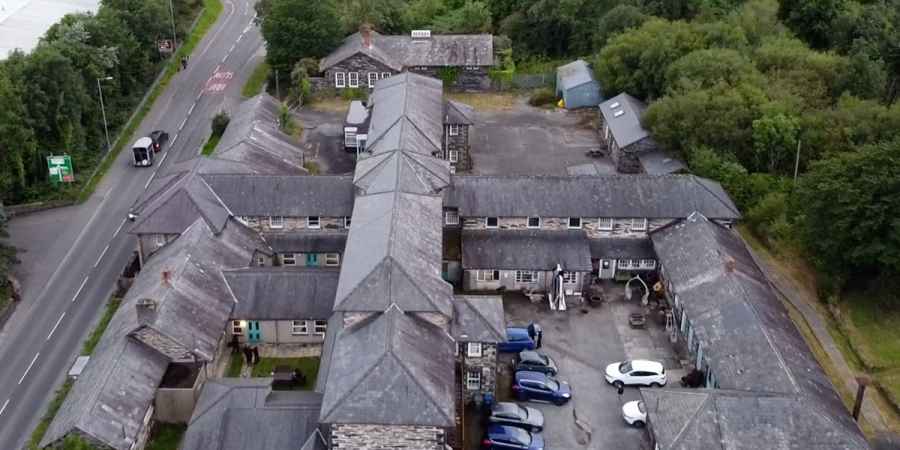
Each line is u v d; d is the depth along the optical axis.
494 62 131.62
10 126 94.88
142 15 130.62
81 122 109.94
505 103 127.56
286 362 73.50
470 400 68.12
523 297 82.44
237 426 58.16
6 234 83.31
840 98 104.19
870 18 130.62
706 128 98.44
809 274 86.00
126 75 122.62
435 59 129.38
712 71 107.12
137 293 72.81
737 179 93.75
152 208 81.19
